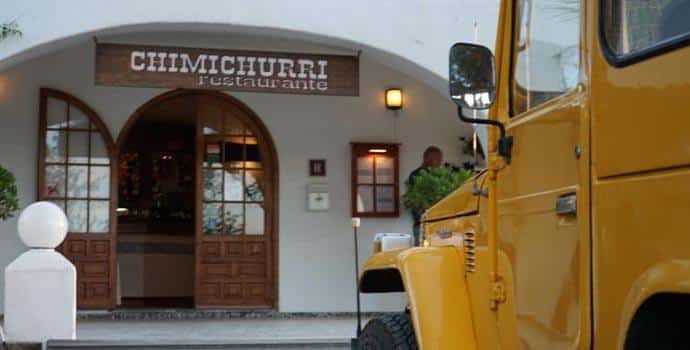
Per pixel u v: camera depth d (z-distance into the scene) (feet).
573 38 8.52
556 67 8.87
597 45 7.65
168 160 42.14
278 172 33.86
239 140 33.94
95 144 32.81
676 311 7.04
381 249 15.17
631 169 7.05
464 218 11.62
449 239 12.26
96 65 25.82
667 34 6.87
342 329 29.45
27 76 32.19
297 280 33.71
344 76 26.99
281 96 34.04
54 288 22.30
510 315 9.71
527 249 9.26
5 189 25.44
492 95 10.18
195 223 33.65
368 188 34.22
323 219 34.04
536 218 9.03
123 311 32.42
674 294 6.63
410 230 34.19
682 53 6.48
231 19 26.27
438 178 30.55
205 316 32.83
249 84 26.48
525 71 9.71
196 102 33.65
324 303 33.76
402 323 12.96
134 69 25.93
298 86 26.73
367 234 34.14
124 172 39.65
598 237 7.53
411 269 11.60
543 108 9.04
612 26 7.50
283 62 26.66
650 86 6.83
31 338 22.06
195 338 26.37
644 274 6.84
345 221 34.09
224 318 32.63
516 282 9.55
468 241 11.41
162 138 40.73
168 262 37.19
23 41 25.03
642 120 6.91
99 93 32.73
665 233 6.59
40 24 25.18
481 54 10.19
